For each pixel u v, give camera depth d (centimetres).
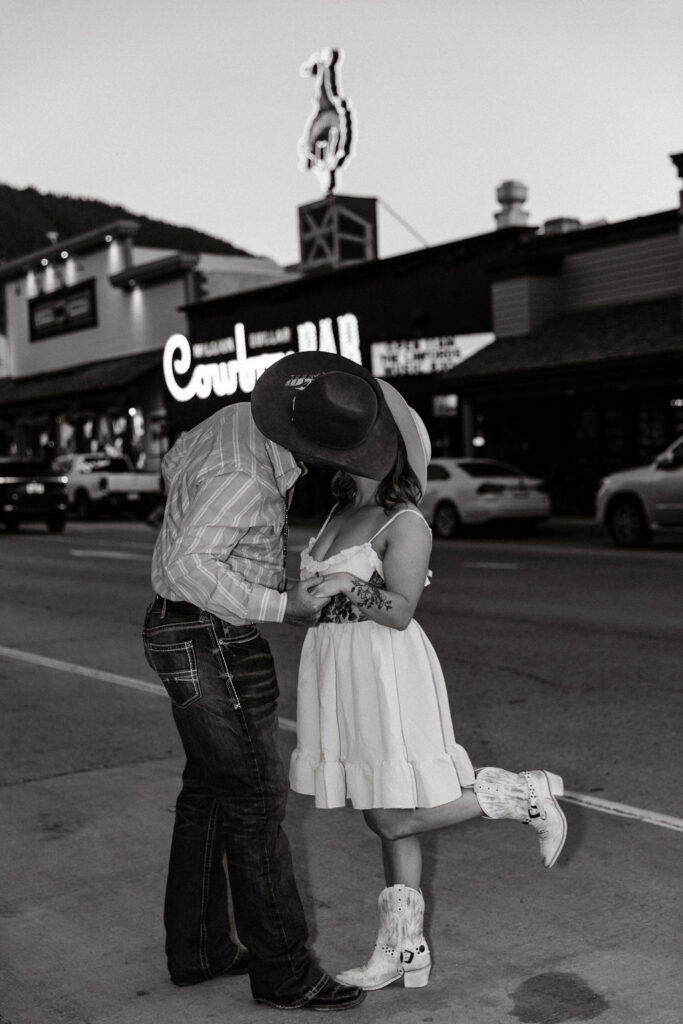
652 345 2267
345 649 367
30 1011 367
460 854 497
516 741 677
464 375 2614
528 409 2709
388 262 3050
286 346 3466
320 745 377
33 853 516
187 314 3909
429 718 365
